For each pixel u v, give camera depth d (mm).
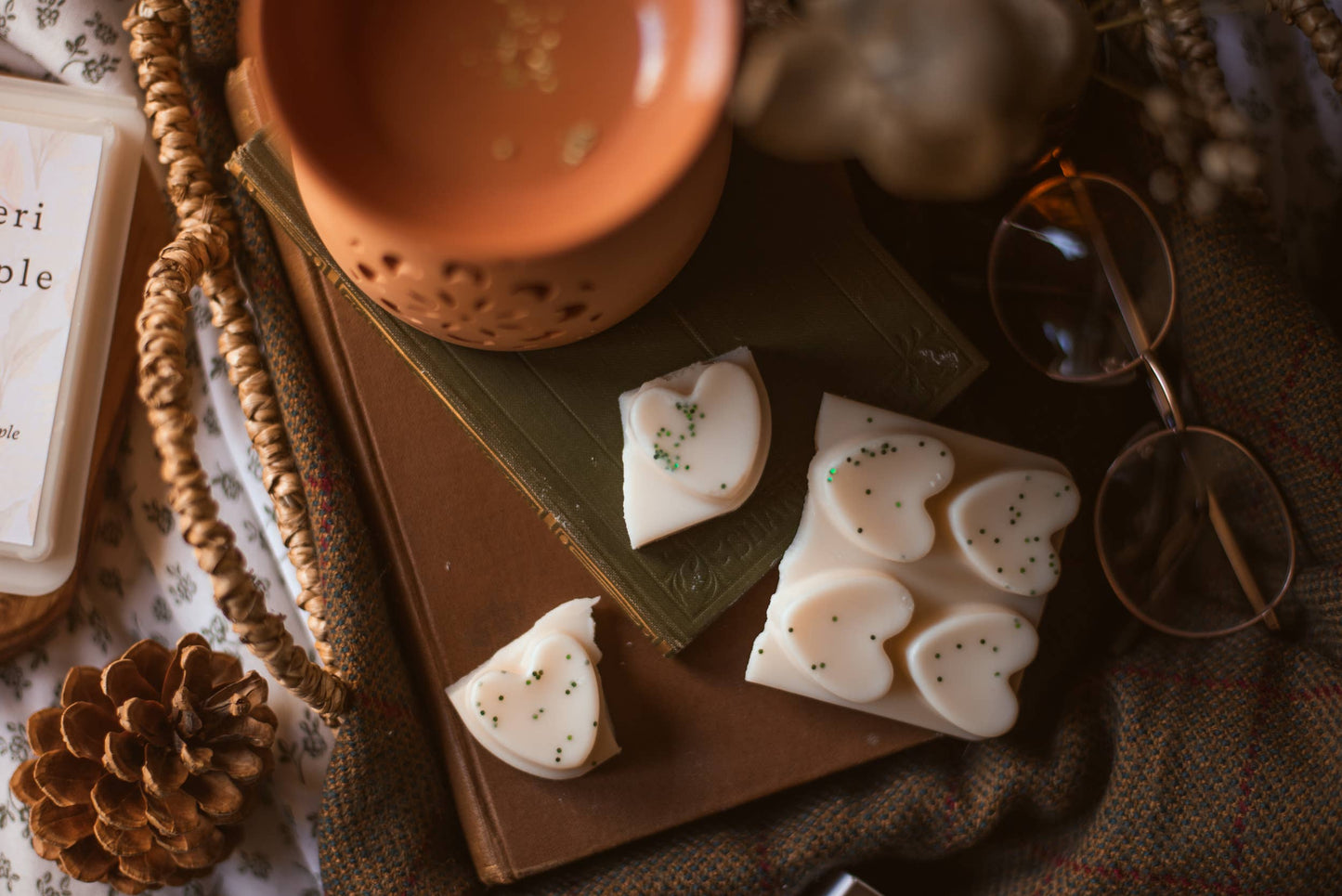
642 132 400
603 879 478
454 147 402
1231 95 513
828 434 460
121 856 480
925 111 378
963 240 492
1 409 505
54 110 518
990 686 460
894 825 471
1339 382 457
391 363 483
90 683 492
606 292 426
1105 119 477
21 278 508
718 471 455
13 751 516
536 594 480
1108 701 474
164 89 483
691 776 474
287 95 392
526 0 405
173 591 525
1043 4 389
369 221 397
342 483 482
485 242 397
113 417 524
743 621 475
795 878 477
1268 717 457
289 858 515
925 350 468
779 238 468
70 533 512
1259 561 473
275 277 493
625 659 477
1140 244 470
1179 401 491
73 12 520
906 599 456
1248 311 461
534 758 465
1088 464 490
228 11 488
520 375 461
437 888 479
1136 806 457
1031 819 483
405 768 480
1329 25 448
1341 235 506
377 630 479
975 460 465
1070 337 479
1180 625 477
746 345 465
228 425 526
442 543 480
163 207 531
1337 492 458
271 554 525
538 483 460
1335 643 461
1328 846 444
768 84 384
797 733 474
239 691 484
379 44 403
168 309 445
